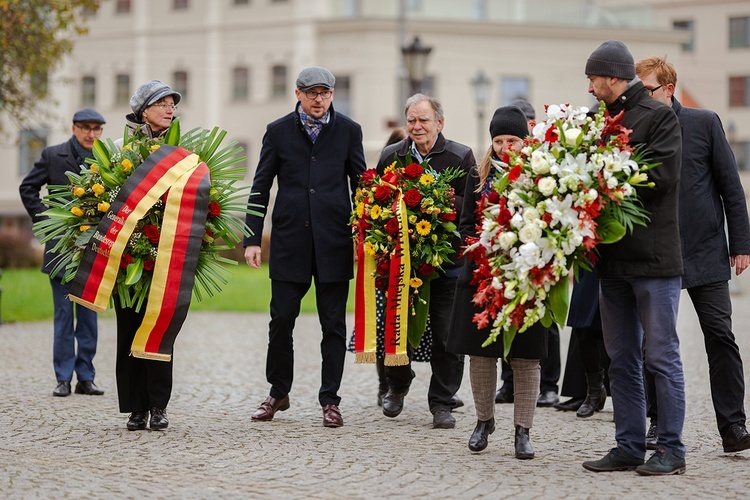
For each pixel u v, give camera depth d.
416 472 6.19
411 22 39.94
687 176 6.88
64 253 7.33
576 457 6.70
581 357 8.44
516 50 41.09
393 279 7.73
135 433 7.35
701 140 6.91
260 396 9.23
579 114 6.09
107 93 43.12
